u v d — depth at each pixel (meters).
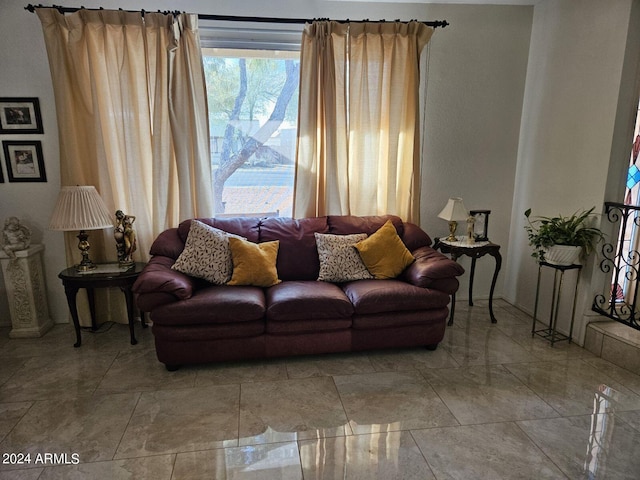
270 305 2.70
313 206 3.51
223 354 2.71
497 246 3.42
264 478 1.82
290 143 3.65
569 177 3.21
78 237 3.10
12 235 3.09
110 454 1.96
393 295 2.80
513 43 3.68
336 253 3.17
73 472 1.85
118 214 3.13
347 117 3.43
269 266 3.05
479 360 2.88
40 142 3.22
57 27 2.96
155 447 2.01
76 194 2.90
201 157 3.31
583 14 3.04
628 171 2.92
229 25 3.34
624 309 3.15
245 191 3.68
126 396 2.43
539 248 3.30
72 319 3.18
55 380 2.60
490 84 3.72
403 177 3.62
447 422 2.20
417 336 2.92
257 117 3.57
